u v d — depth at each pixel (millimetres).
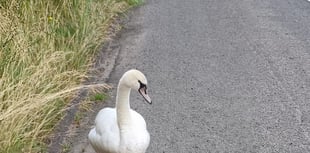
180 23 7102
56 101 4422
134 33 6746
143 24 7098
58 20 5777
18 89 4098
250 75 5355
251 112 4609
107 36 6531
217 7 7828
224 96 4926
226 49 6090
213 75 5398
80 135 4273
